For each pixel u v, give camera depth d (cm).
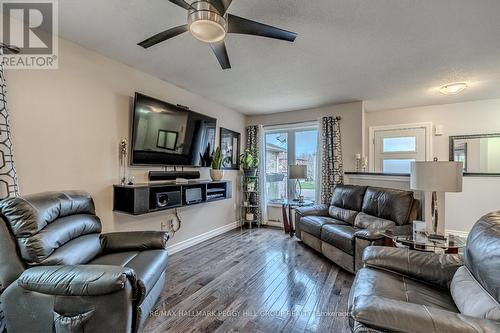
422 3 175
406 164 464
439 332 93
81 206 203
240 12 187
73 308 134
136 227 294
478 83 334
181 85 348
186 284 245
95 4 179
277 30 169
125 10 186
